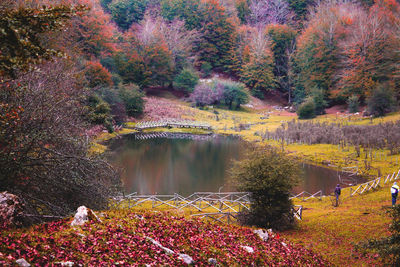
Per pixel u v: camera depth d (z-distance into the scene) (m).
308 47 101.88
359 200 25.95
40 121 14.02
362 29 87.88
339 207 24.59
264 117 88.75
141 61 97.94
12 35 7.71
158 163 41.19
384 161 38.66
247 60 116.50
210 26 122.38
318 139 52.00
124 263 7.95
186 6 124.75
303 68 106.81
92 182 16.02
